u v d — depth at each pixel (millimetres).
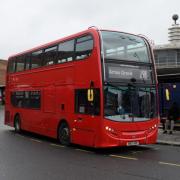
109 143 13195
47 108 17266
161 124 22781
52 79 16812
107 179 9297
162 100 21062
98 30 13711
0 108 57406
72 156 13062
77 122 14609
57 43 16578
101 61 13336
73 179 9383
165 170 10391
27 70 19766
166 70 22328
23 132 21516
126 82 13734
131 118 13648
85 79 14102
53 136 16703
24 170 10586
